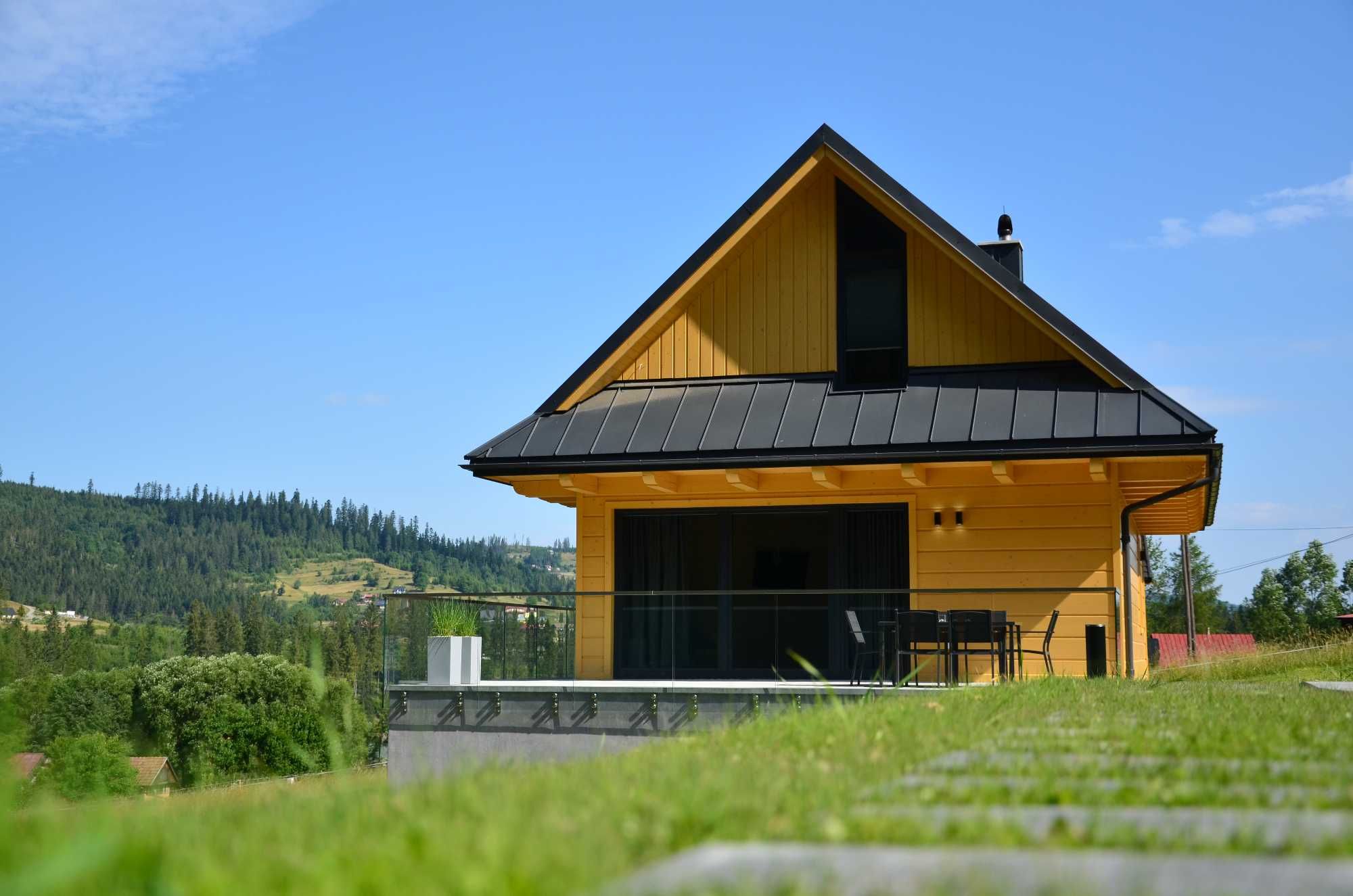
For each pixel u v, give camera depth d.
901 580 15.90
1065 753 5.82
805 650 14.80
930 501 15.87
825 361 16.77
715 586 16.59
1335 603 86.81
